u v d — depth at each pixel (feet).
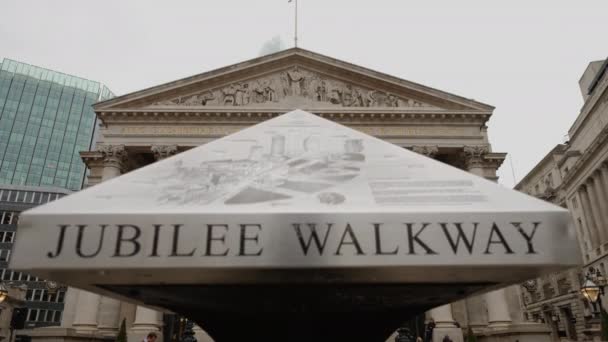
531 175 244.63
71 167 384.68
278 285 13.32
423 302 15.08
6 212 284.41
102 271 9.73
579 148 201.98
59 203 10.04
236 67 127.03
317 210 9.75
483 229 9.53
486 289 13.52
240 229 9.39
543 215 9.75
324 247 9.23
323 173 11.94
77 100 408.67
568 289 188.65
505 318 104.47
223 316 14.92
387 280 11.96
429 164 12.50
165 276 10.94
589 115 186.70
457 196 10.71
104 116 123.03
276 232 9.34
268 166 12.42
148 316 100.94
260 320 14.57
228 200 10.49
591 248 178.40
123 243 9.31
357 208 9.99
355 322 14.65
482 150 121.70
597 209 175.73
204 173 12.01
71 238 9.34
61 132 391.04
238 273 10.82
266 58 128.16
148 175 11.83
